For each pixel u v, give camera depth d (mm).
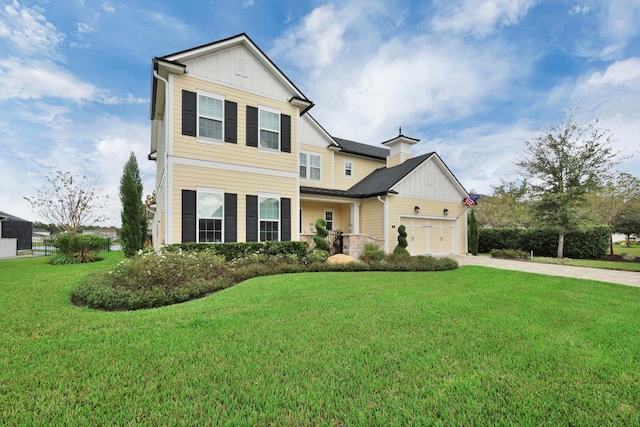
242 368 2863
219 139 10312
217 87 10383
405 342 3523
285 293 5832
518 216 23312
